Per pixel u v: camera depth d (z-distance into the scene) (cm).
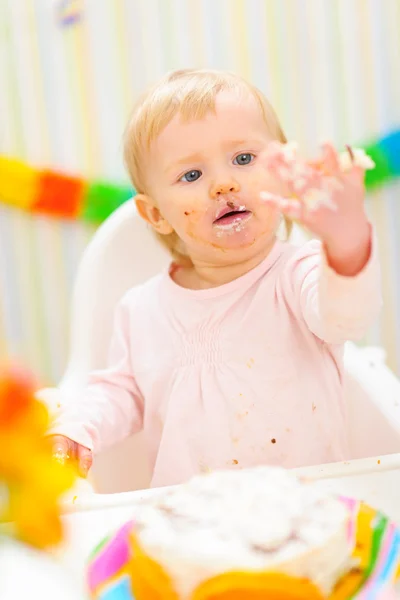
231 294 87
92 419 85
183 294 91
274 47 161
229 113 83
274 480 46
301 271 81
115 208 167
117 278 106
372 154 161
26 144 167
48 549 33
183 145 83
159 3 161
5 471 31
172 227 90
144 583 41
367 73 161
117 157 167
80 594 36
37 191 166
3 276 172
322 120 163
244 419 84
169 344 90
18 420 31
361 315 59
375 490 55
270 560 39
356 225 54
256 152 83
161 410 90
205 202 82
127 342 95
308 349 84
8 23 163
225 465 84
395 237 166
